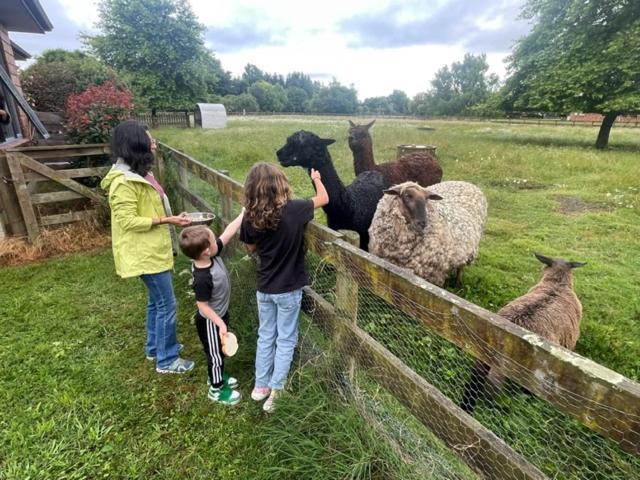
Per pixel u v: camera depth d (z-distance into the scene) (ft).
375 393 6.77
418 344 8.93
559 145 55.01
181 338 10.56
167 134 62.75
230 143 46.06
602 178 29.60
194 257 7.27
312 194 24.98
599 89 53.57
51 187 19.38
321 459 6.17
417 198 10.66
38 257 16.16
